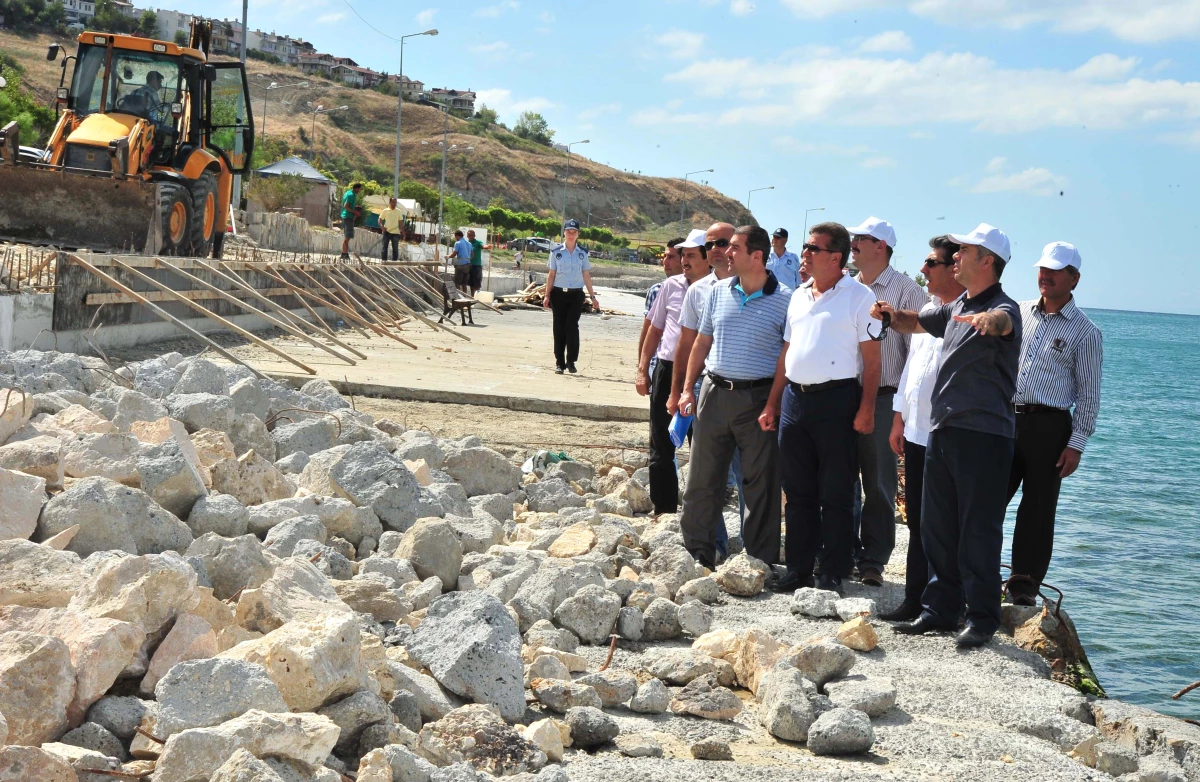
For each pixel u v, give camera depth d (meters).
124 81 15.77
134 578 3.70
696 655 4.77
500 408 11.65
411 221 54.06
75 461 5.42
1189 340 157.12
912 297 6.69
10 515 4.57
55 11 121.38
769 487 6.60
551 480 8.25
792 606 5.80
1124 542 14.27
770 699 4.27
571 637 4.96
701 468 6.67
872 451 6.55
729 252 6.55
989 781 3.77
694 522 6.73
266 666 3.38
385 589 4.81
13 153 14.24
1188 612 10.53
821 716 4.08
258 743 2.93
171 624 3.69
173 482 5.35
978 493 5.42
